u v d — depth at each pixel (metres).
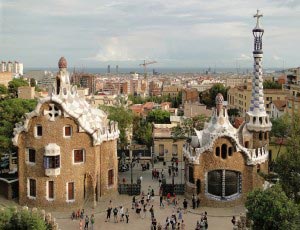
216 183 74.88
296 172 56.97
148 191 79.69
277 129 89.44
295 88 135.00
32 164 72.12
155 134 107.19
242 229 56.56
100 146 76.50
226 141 73.88
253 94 80.94
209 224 66.56
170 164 103.75
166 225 63.22
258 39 80.94
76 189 72.62
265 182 73.81
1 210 49.34
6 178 78.44
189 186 76.00
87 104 78.94
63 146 71.25
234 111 188.62
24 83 139.62
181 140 105.19
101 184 77.31
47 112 70.50
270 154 90.25
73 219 68.38
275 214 46.84
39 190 72.12
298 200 56.41
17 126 73.44
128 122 108.75
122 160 100.81
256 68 80.81
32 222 48.09
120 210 68.12
